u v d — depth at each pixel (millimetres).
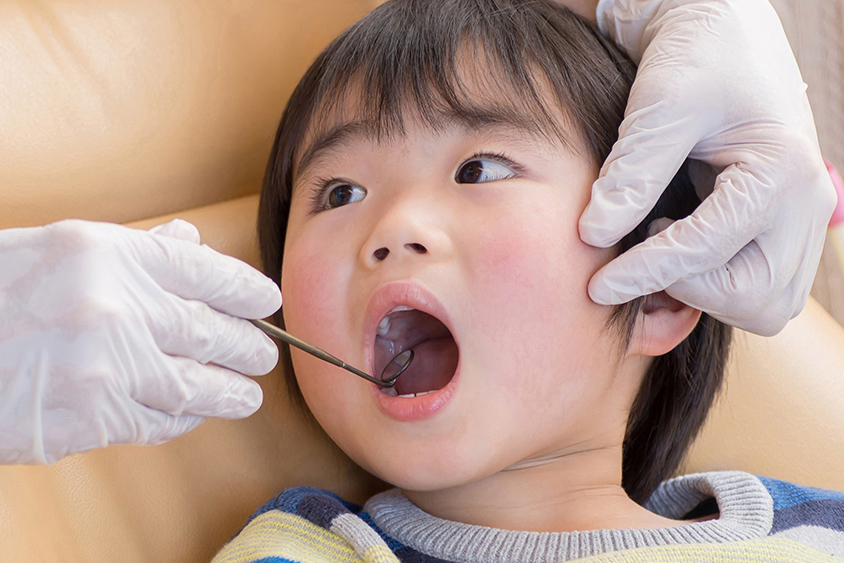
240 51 997
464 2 781
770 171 690
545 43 754
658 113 693
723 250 676
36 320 438
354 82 756
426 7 782
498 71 718
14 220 806
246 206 969
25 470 666
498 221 650
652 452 890
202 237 906
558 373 655
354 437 686
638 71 754
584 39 795
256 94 1001
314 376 701
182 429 518
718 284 709
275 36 1027
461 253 646
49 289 440
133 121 904
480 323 634
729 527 689
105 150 877
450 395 634
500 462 662
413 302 629
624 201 666
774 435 1008
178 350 492
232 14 1003
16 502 640
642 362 787
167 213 936
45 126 843
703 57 725
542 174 684
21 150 821
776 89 730
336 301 686
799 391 1033
